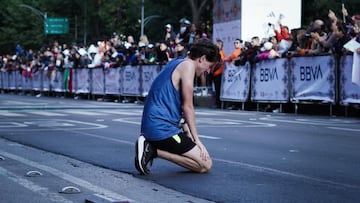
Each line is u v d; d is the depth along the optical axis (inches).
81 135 410.3
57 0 2556.6
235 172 261.1
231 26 847.7
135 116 590.2
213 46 255.4
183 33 876.0
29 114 621.0
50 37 2568.9
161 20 2094.0
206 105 779.4
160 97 252.8
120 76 970.7
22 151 330.3
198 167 257.4
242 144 358.6
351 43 536.1
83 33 2507.4
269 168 271.3
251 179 244.8
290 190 222.5
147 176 252.5
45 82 1296.8
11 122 517.7
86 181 241.4
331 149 334.6
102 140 380.5
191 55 256.1
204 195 214.4
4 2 2775.6
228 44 860.0
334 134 412.2
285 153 319.6
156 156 257.6
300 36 660.7
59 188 227.6
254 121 522.6
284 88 634.8
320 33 632.4
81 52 1143.6
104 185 233.1
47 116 591.2
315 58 592.4
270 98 657.0
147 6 2149.4
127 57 952.9
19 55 1529.3
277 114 618.2
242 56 700.0
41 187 229.3
